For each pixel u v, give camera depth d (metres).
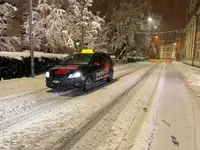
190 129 4.19
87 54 8.92
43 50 20.00
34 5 20.12
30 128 4.14
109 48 34.47
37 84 9.38
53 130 4.05
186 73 16.81
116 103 6.20
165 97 7.19
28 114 5.03
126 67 23.06
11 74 10.74
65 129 4.10
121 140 3.61
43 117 4.82
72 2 20.64
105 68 9.77
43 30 18.14
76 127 4.21
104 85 9.55
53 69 7.54
